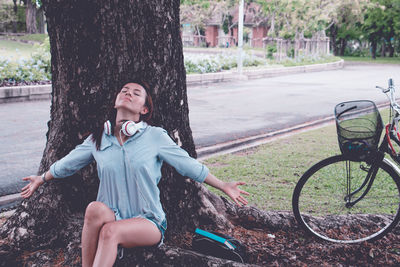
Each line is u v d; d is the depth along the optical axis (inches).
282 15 1378.0
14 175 252.5
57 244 141.3
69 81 139.0
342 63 1376.7
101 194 117.1
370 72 1111.0
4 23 2458.2
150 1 134.4
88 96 138.0
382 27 2036.2
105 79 136.2
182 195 150.3
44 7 137.5
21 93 535.5
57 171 119.2
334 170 161.9
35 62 676.7
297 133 384.8
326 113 491.2
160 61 139.6
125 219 110.4
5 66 626.2
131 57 135.6
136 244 110.1
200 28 2425.0
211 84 787.4
